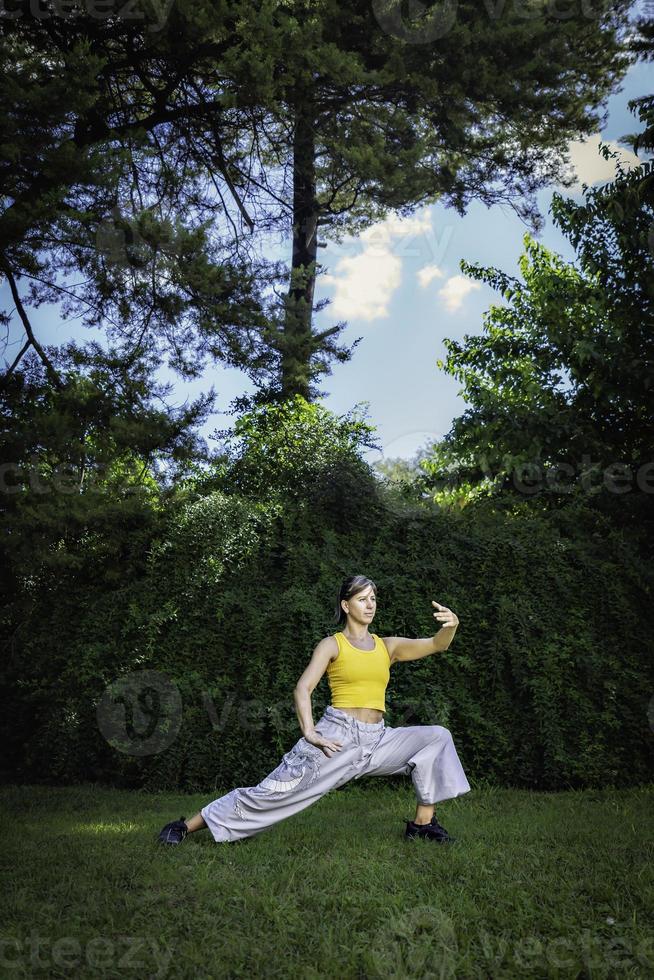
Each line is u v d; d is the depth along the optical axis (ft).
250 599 25.07
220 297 29.99
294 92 32.99
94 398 26.58
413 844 15.28
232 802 15.46
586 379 32.94
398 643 16.52
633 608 25.18
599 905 11.78
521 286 37.27
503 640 24.02
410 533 26.23
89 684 24.89
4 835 16.76
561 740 22.86
